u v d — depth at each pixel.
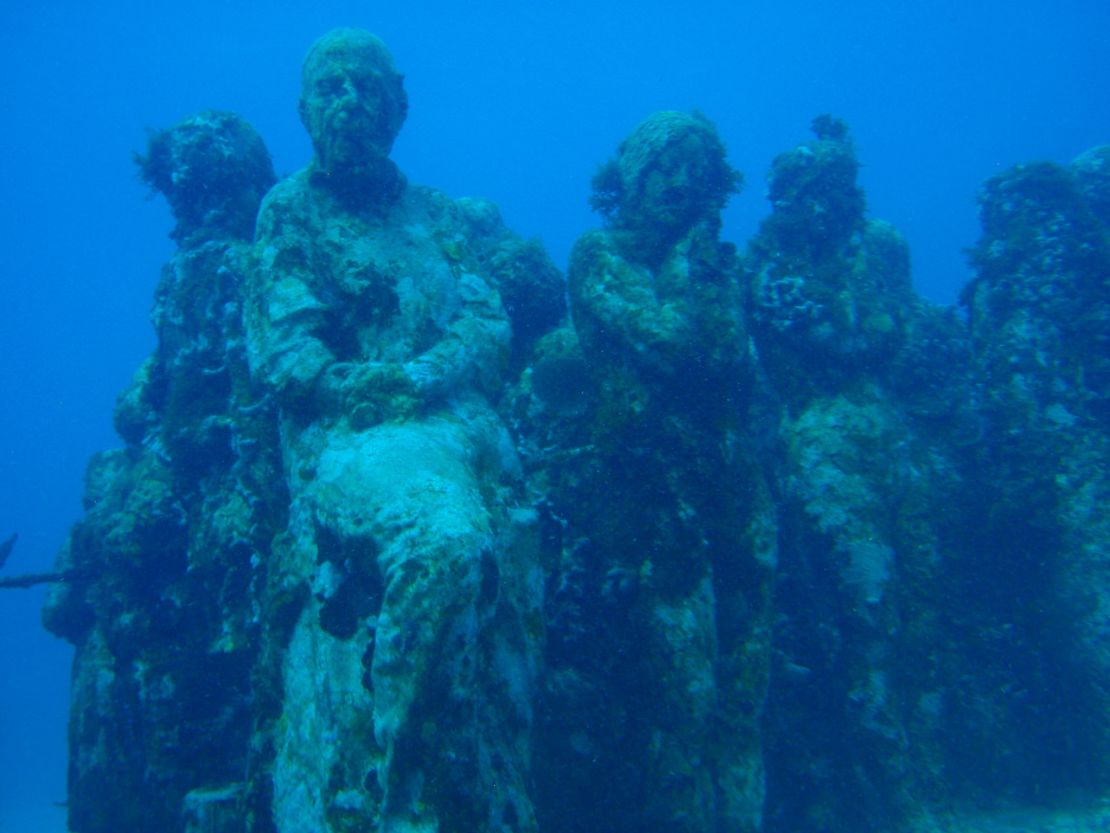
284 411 6.75
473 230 11.57
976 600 8.88
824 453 8.30
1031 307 9.85
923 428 9.54
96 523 9.16
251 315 7.07
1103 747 8.11
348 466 5.62
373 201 7.79
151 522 8.09
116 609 8.07
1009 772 8.27
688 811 6.21
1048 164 10.64
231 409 8.03
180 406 8.44
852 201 9.65
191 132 9.48
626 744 6.67
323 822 4.88
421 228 7.88
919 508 8.31
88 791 8.07
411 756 4.65
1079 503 8.77
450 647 4.75
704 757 6.49
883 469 8.26
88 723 8.38
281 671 5.96
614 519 7.42
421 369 6.42
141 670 7.72
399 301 7.27
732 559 7.22
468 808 4.72
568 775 6.58
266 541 7.15
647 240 8.36
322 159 7.63
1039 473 9.02
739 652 7.05
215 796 6.33
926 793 7.47
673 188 8.33
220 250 9.00
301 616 5.91
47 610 9.61
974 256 10.97
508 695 5.59
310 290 6.98
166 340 9.03
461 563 4.86
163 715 7.46
